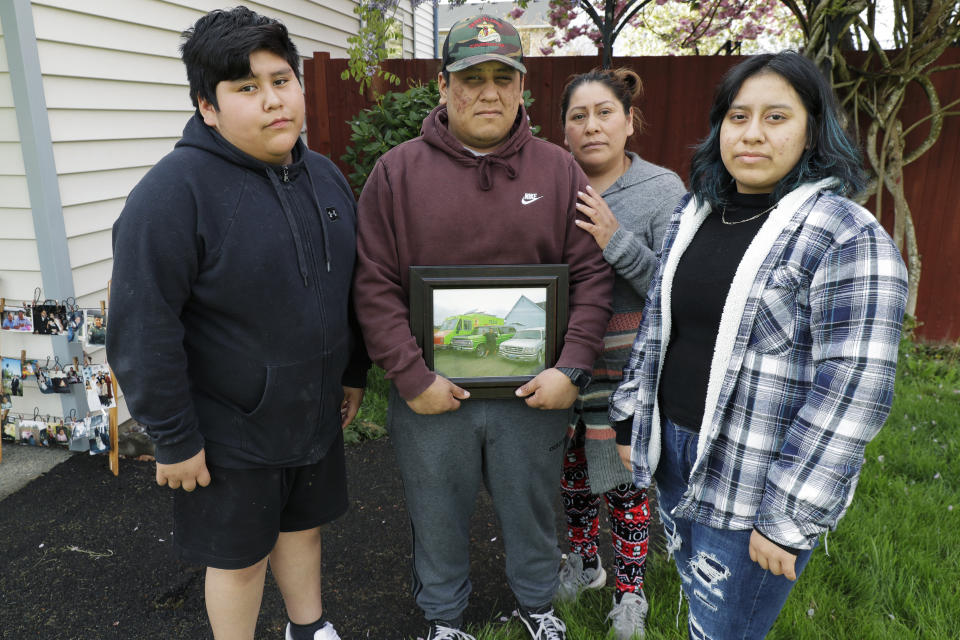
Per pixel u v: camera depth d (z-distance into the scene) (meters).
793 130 1.27
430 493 1.87
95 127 3.33
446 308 1.75
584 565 2.34
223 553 1.65
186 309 1.55
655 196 1.99
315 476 1.81
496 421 1.81
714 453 1.39
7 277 3.22
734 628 1.47
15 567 2.44
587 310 1.80
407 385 1.71
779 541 1.23
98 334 3.08
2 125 2.99
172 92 3.96
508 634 2.07
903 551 2.41
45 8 2.97
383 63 5.10
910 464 3.08
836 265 1.20
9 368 3.25
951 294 4.97
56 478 3.09
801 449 1.21
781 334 1.27
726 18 7.16
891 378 1.15
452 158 1.74
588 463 2.04
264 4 5.10
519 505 1.90
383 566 2.52
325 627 2.03
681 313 1.48
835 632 2.05
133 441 3.28
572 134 2.04
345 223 1.73
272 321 1.55
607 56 4.01
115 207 3.52
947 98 4.65
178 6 3.95
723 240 1.42
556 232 1.81
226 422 1.59
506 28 1.66
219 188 1.48
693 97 4.88
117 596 2.30
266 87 1.46
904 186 4.91
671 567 2.40
